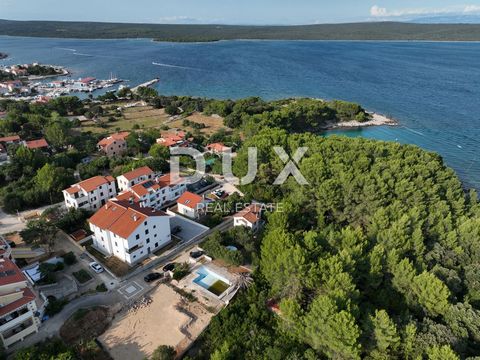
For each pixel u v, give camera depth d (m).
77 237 83.56
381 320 48.06
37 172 108.56
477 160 146.50
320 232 75.69
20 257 75.94
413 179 93.12
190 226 91.31
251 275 71.00
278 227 73.62
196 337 58.25
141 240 76.06
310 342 51.47
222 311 61.62
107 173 123.06
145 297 66.75
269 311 62.12
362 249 66.25
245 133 165.75
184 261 77.38
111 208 80.88
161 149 135.00
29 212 96.88
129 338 57.97
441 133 180.75
